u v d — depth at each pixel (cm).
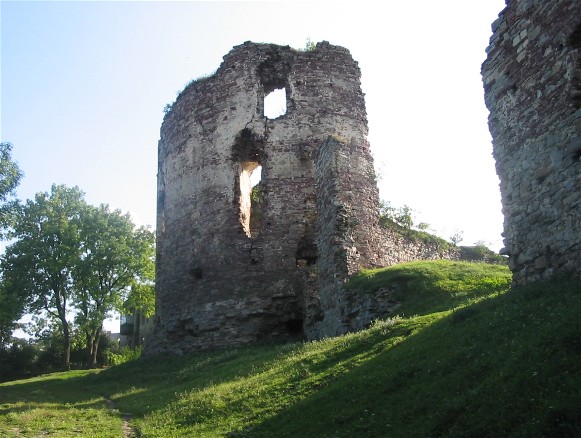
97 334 3788
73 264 3438
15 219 2938
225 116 2497
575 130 905
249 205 2639
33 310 3506
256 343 2147
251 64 2530
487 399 608
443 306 1363
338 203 1838
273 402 958
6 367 3884
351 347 1106
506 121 1088
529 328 739
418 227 2617
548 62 988
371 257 2136
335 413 780
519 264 1009
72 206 3625
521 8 1073
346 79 2573
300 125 2445
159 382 1747
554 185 940
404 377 788
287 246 2288
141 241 3759
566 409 523
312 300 1997
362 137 2502
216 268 2312
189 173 2520
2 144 2642
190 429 953
